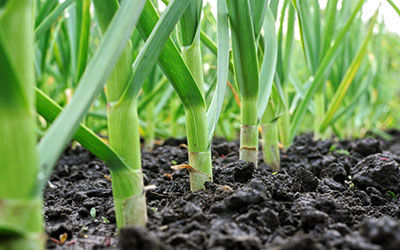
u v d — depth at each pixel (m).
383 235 0.27
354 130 0.80
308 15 0.50
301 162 0.50
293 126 0.51
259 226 0.30
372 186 0.39
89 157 0.57
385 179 0.39
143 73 0.28
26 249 0.24
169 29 0.28
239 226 0.30
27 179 0.24
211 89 0.43
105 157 0.28
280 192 0.33
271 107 0.44
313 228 0.30
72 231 0.33
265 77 0.40
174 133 0.76
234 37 0.36
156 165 0.49
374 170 0.39
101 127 0.59
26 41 0.24
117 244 0.31
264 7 0.36
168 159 0.53
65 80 0.56
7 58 0.22
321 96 0.63
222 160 0.49
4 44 0.22
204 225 0.30
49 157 0.24
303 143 0.62
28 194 0.24
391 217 0.34
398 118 1.20
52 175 0.48
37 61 0.54
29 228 0.24
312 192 0.36
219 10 0.35
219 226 0.29
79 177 0.47
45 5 0.38
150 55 0.28
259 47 0.41
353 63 0.52
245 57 0.37
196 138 0.34
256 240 0.28
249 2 0.36
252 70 0.37
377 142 0.53
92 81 0.25
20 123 0.24
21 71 0.24
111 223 0.34
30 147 0.24
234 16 0.35
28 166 0.24
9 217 0.24
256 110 0.39
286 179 0.39
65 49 0.56
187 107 0.33
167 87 0.66
